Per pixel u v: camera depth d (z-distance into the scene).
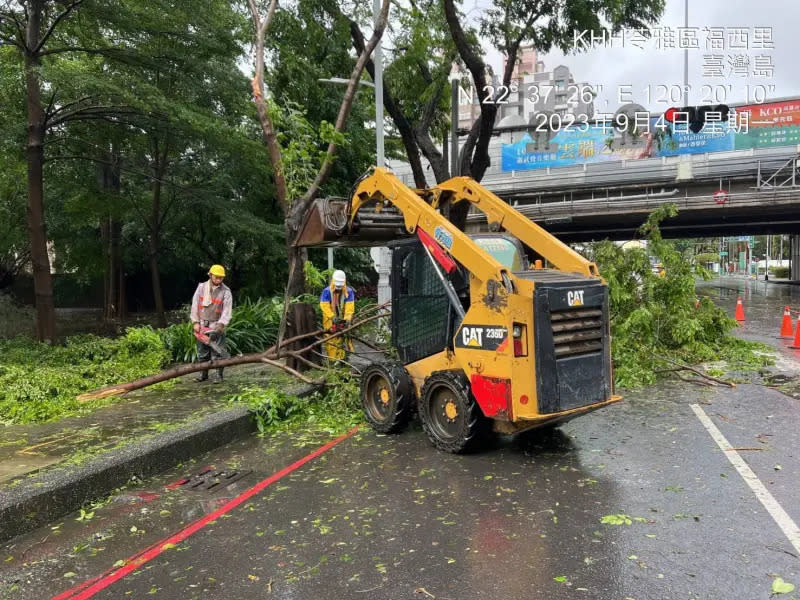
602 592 3.31
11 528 4.25
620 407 7.53
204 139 14.19
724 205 32.16
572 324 5.56
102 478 5.02
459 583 3.45
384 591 3.39
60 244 21.30
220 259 22.25
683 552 3.73
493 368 5.38
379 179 7.09
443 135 21.11
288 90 16.94
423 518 4.37
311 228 8.16
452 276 6.12
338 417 7.32
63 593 3.50
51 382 8.30
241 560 3.82
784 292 36.88
